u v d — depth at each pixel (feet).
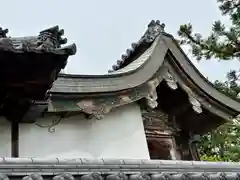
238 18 41.06
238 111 25.41
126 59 26.53
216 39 40.86
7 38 14.46
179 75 24.06
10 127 18.49
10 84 15.79
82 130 21.03
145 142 22.74
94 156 20.76
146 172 15.53
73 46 14.80
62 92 19.43
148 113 24.73
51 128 20.16
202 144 47.39
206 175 16.66
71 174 13.61
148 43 24.61
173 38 24.29
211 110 24.84
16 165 12.80
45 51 14.48
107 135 21.72
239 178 17.69
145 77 22.44
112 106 21.11
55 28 15.21
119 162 15.21
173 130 25.50
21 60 14.70
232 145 46.32
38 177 12.64
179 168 16.89
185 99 24.44
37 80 15.67
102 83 20.89
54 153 19.67
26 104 16.99
